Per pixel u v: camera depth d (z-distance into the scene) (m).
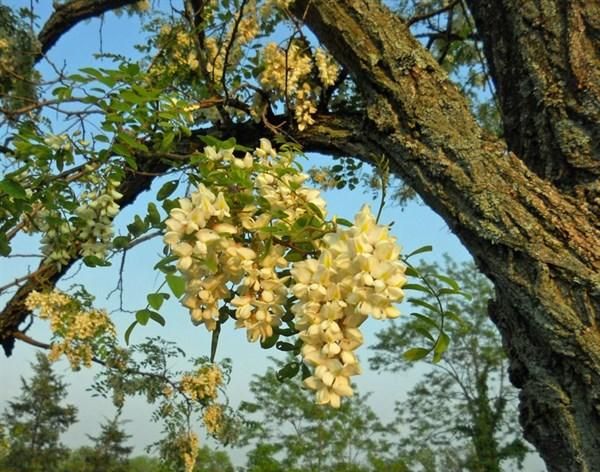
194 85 1.90
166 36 1.99
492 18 1.19
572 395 0.92
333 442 7.62
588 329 0.89
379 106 1.07
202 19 1.68
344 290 0.59
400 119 1.06
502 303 1.02
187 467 2.46
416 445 7.85
